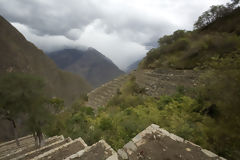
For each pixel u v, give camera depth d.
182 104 7.13
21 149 8.29
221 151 3.27
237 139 3.00
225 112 3.17
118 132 5.88
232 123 3.01
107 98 18.00
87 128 8.37
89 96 21.69
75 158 3.24
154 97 11.47
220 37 10.09
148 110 8.17
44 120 8.80
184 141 2.93
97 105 17.73
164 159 2.50
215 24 16.05
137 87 14.02
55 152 4.46
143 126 5.75
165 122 5.93
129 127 5.89
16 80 8.45
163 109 7.86
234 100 2.91
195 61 11.24
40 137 8.46
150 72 15.99
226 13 16.19
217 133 3.40
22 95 8.16
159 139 3.03
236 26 11.87
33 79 9.18
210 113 4.86
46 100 9.93
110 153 3.26
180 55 13.97
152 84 13.43
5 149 10.55
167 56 16.22
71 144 4.83
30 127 8.24
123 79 21.11
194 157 2.49
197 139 3.92
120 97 13.47
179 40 15.80
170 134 3.16
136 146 2.90
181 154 2.58
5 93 7.94
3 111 8.91
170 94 10.48
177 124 5.05
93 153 3.34
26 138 13.63
